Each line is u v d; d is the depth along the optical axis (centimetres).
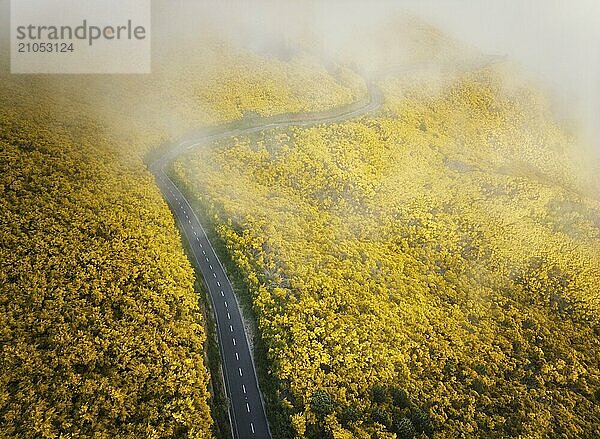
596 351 11950
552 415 10112
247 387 9331
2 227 9588
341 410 8944
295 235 12644
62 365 8069
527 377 10912
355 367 9656
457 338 11169
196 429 7906
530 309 12719
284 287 11088
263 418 8894
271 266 11469
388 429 8950
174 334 9088
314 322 10244
